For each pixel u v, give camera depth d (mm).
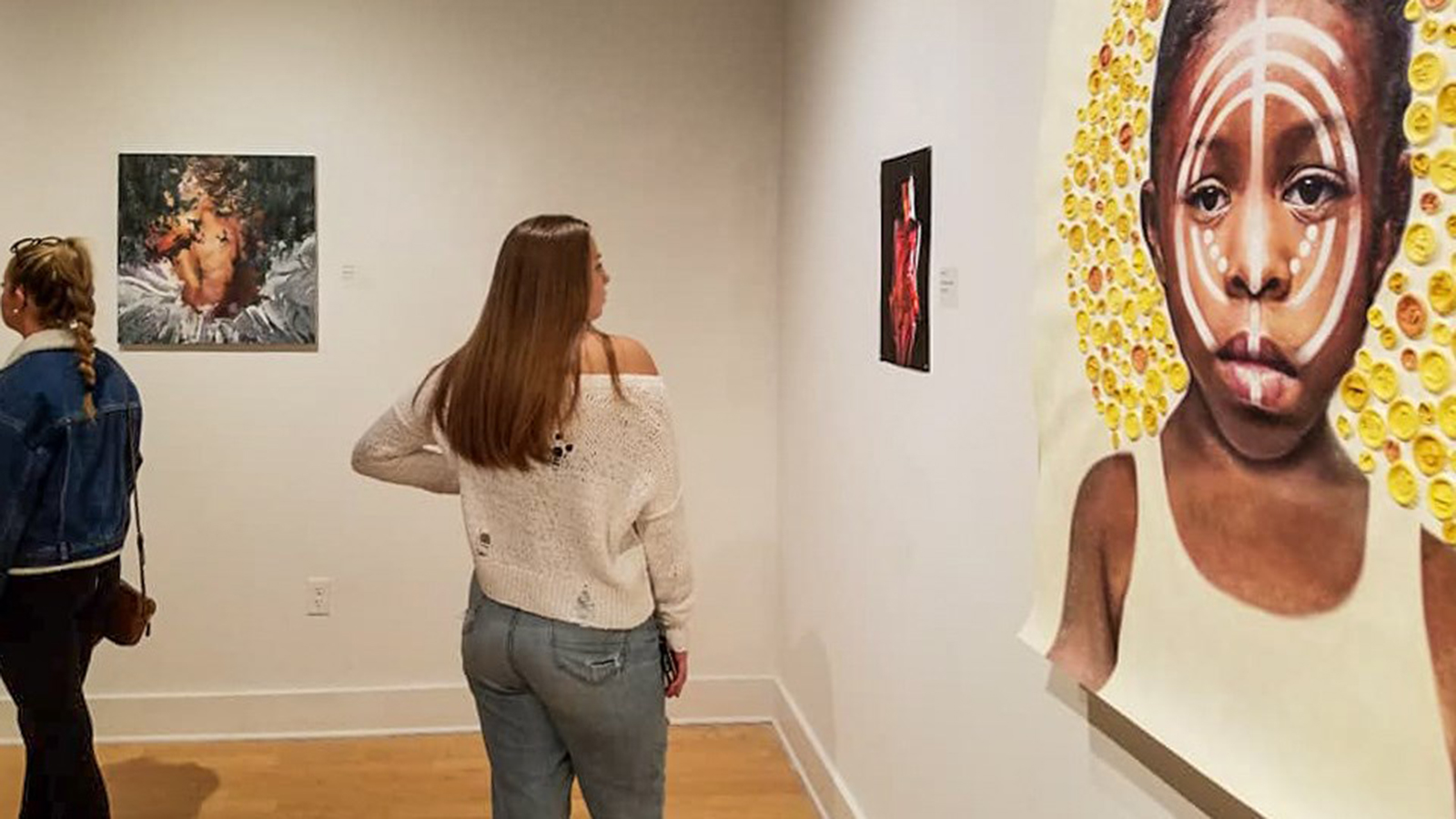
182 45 3885
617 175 4055
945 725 2432
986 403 2178
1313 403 1187
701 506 4156
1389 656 1085
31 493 2652
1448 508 1021
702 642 4188
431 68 3975
